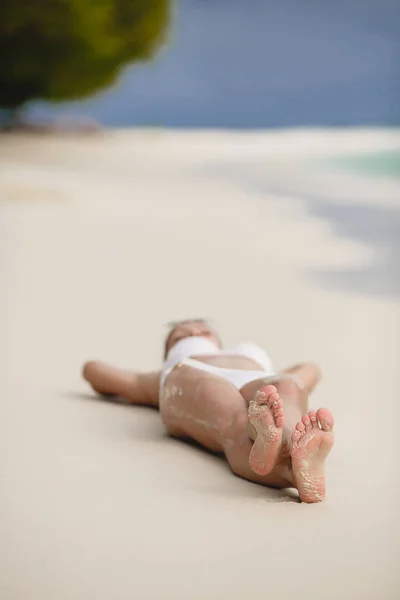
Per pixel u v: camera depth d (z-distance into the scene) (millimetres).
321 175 17062
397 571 2904
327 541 3123
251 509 3406
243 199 14188
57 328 6934
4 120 26031
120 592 2760
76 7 24312
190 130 28406
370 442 4383
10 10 24047
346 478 3838
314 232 11336
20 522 3287
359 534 3186
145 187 15453
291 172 17594
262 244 10531
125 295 8086
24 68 24906
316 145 23047
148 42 26312
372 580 2844
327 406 5043
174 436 4395
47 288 8266
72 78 25609
